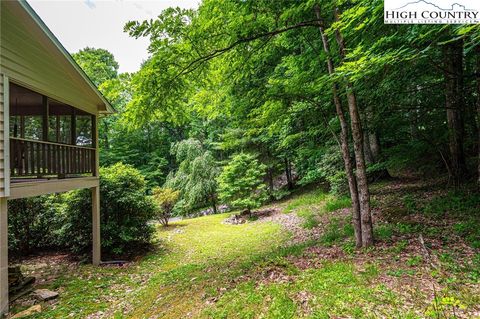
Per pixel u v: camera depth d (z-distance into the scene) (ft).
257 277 13.39
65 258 25.88
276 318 9.26
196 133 60.23
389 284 10.43
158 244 29.04
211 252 24.40
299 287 11.14
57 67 19.15
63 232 25.38
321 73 18.60
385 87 18.67
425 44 11.24
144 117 18.11
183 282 16.26
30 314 13.92
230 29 15.44
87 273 20.90
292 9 14.67
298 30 18.88
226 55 17.90
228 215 42.96
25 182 15.49
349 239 18.38
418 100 23.50
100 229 25.08
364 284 10.68
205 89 20.74
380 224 19.57
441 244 14.01
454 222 16.80
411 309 8.70
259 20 15.56
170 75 16.55
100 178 26.94
